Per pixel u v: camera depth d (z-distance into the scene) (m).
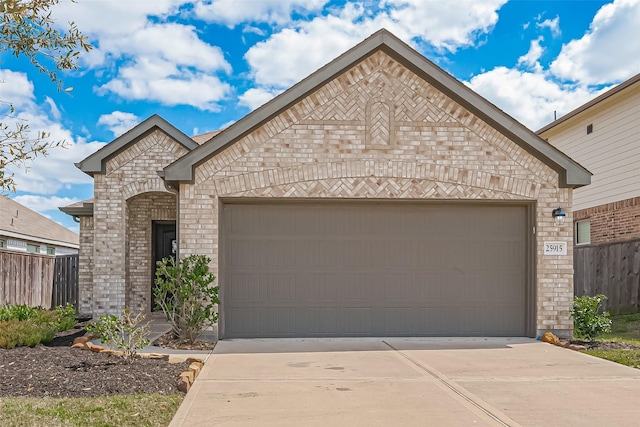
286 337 10.24
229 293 10.20
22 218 25.70
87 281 14.00
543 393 6.43
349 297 10.38
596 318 9.84
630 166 15.33
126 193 13.21
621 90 15.09
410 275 10.49
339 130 10.25
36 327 9.48
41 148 6.11
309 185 10.16
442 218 10.57
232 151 10.08
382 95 10.34
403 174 10.30
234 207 10.28
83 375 6.76
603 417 5.54
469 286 10.56
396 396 6.26
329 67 10.06
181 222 9.92
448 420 5.41
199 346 9.30
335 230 10.41
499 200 10.45
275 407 5.81
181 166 9.80
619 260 13.72
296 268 10.33
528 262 10.58
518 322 10.60
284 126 10.18
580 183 10.38
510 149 10.45
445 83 10.23
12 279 14.66
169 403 5.79
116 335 8.23
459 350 9.15
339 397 6.20
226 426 5.20
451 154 10.38
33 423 5.03
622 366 7.91
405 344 9.68
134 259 14.30
